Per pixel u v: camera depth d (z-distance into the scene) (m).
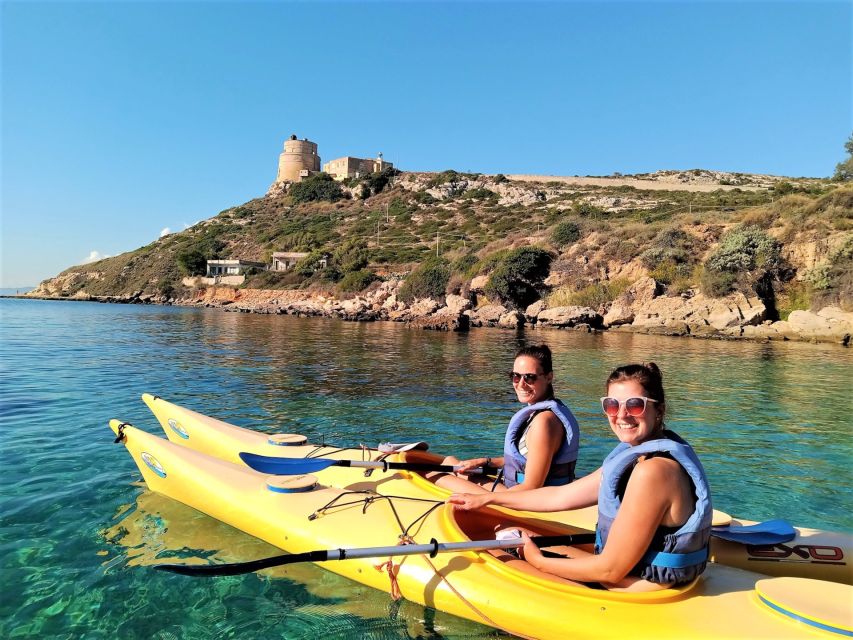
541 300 33.88
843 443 7.28
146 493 4.92
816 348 20.88
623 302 31.23
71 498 4.78
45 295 79.56
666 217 48.00
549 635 2.68
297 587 3.47
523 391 3.65
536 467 3.38
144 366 12.52
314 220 81.25
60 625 3.06
